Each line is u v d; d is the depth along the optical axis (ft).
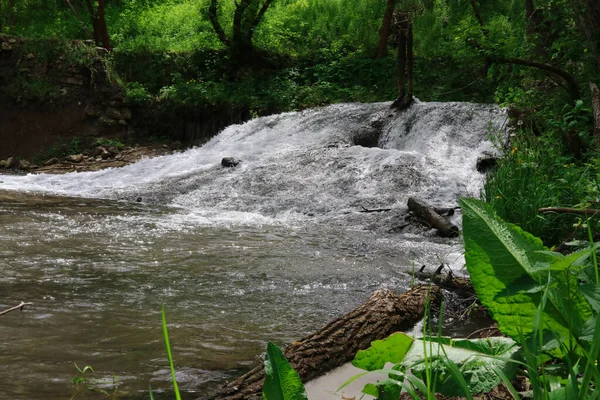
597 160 27.14
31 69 76.89
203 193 52.03
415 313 17.78
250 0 85.56
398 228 40.45
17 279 24.54
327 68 83.05
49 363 15.65
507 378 5.36
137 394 13.75
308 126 67.21
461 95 73.26
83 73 77.20
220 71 85.87
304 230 39.55
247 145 65.21
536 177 31.53
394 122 63.46
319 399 12.87
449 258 31.07
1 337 17.57
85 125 76.07
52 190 56.34
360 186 49.29
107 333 18.33
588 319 5.41
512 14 84.33
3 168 70.85
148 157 72.54
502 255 5.48
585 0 37.83
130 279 25.34
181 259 29.48
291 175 53.67
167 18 99.45
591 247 5.30
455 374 5.07
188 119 77.41
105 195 53.78
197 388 14.25
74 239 33.63
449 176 49.11
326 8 99.60
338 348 14.89
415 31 84.89
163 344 17.44
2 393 13.57
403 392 10.55
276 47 89.15
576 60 40.75
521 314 5.50
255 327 19.47
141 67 84.12
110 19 99.76
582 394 4.38
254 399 12.48
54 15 103.91
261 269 27.76
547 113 41.57
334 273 27.14
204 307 21.63
